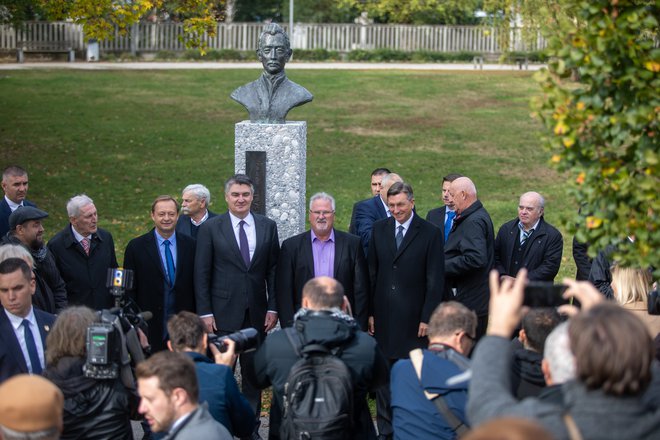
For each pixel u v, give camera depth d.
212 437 4.25
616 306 3.38
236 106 25.31
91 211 7.78
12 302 5.84
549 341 3.85
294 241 7.62
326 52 38.81
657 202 4.52
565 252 13.73
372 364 5.10
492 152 21.05
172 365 4.29
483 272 7.93
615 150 4.80
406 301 7.50
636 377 3.23
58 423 3.93
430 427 4.63
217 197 16.91
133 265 7.66
